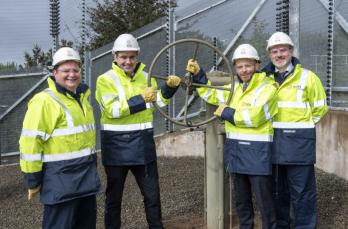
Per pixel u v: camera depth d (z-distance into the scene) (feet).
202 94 15.49
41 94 12.87
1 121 32.22
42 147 12.81
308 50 24.21
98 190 13.52
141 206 20.65
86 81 32.40
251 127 14.38
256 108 14.07
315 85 15.17
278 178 15.88
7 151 32.37
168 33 30.40
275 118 15.25
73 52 13.12
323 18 23.22
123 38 14.87
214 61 29.09
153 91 14.46
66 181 12.85
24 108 32.53
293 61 15.34
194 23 29.89
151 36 31.32
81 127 13.23
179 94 30.58
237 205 15.16
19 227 19.12
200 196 21.50
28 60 33.88
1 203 22.62
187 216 19.01
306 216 15.49
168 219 18.75
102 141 15.42
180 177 25.11
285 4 24.11
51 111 12.75
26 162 12.59
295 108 15.10
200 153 29.43
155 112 31.73
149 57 31.45
